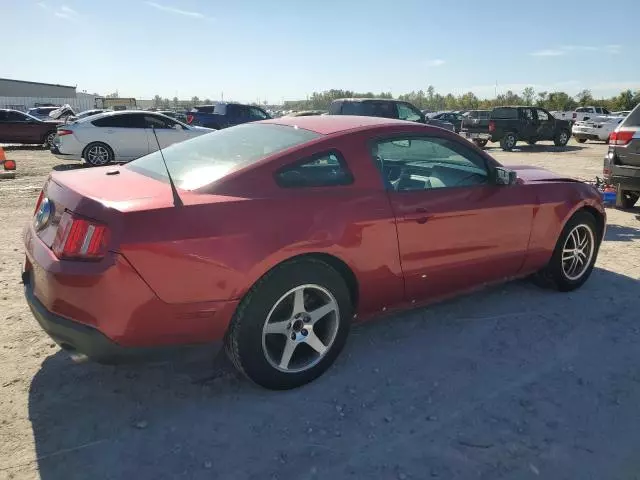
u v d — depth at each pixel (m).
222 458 2.48
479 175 3.88
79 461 2.44
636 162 7.49
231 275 2.67
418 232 3.38
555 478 2.40
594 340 3.73
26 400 2.88
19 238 6.16
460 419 2.81
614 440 2.67
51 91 89.69
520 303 4.36
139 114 13.92
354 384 3.12
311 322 3.04
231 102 21.62
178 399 2.94
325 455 2.51
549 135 22.42
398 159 3.46
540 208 4.12
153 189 2.80
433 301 3.75
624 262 5.53
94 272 2.46
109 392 2.99
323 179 3.09
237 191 2.81
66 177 3.07
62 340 2.62
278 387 2.99
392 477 2.38
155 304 2.55
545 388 3.12
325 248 2.94
